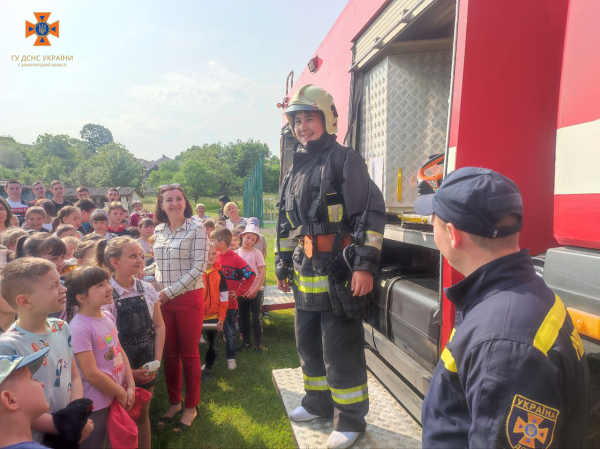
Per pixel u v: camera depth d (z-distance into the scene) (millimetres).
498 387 866
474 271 1053
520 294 973
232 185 56906
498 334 909
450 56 3031
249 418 3447
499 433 851
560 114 1512
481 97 1870
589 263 1349
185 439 3148
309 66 4906
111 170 61812
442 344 2059
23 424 1473
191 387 3287
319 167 2330
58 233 4043
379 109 3170
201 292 3279
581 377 943
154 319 2832
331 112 2377
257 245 6258
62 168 74750
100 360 2197
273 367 4484
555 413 849
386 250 3201
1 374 1436
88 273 2188
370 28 3197
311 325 2498
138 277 3797
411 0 2518
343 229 2268
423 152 3053
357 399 2309
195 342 3268
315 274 2312
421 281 2707
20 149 100625
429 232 2359
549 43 1910
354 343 2320
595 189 1355
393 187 3061
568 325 991
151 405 3719
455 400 1026
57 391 1875
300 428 2525
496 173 1069
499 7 1866
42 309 1819
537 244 1914
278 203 2750
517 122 1892
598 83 1354
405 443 2316
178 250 3176
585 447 957
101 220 5414
